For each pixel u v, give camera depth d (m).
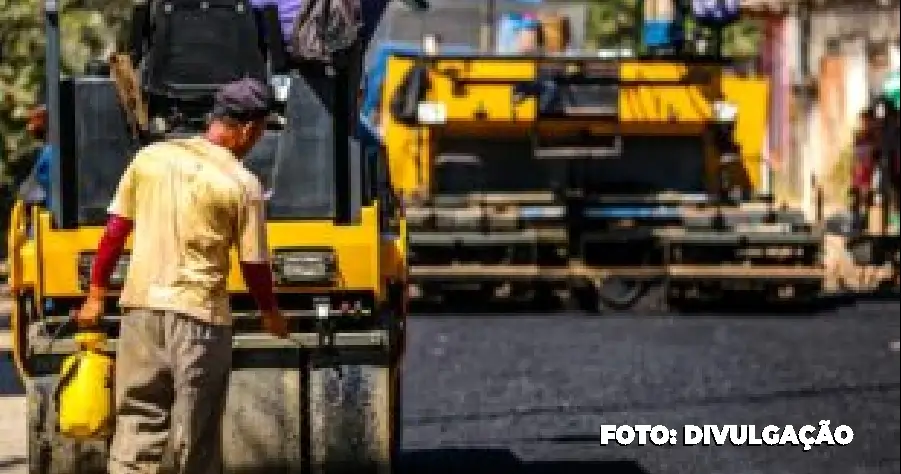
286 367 21.20
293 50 21.62
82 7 46.38
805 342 42.62
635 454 28.73
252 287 18.39
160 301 18.06
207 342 18.19
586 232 48.84
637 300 48.78
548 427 31.09
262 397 21.03
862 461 28.94
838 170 71.44
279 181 21.73
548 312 49.00
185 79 22.27
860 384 36.41
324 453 21.23
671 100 50.03
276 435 21.05
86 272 21.08
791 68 83.06
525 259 48.19
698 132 50.69
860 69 75.25
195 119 22.30
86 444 20.69
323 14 21.50
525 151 50.75
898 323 46.50
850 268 55.56
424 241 47.56
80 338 18.78
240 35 22.33
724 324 46.22
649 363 38.50
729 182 50.97
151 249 18.20
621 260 49.09
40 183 23.92
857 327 45.72
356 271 21.34
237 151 18.73
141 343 18.16
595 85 49.91
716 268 48.31
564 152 50.31
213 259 18.27
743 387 35.66
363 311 21.56
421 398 34.09
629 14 80.81
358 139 21.95
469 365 38.25
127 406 18.33
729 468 28.02
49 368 20.84
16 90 43.75
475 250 47.91
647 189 50.84
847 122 75.94
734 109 50.22
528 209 49.50
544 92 49.53
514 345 41.53
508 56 49.91
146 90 22.25
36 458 20.72
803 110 81.31
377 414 21.30
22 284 21.20
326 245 21.30
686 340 42.72
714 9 50.03
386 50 52.19
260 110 18.62
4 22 45.50
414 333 43.91
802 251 48.91
